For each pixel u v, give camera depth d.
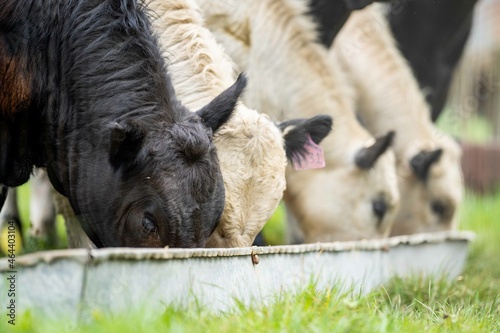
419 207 19.16
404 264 14.12
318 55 16.12
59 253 7.43
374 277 13.01
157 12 12.28
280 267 10.39
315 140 13.16
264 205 11.77
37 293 7.46
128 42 10.49
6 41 10.51
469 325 9.38
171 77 11.43
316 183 16.39
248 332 7.73
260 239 14.23
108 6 10.68
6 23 10.51
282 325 7.87
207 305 8.76
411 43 21.30
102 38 10.55
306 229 16.55
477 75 34.19
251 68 15.06
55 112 10.73
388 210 16.45
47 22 10.67
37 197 16.44
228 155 11.63
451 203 19.14
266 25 15.37
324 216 16.34
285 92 15.58
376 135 19.31
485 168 30.92
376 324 8.32
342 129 16.34
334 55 18.47
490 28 36.31
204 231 9.61
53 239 16.41
